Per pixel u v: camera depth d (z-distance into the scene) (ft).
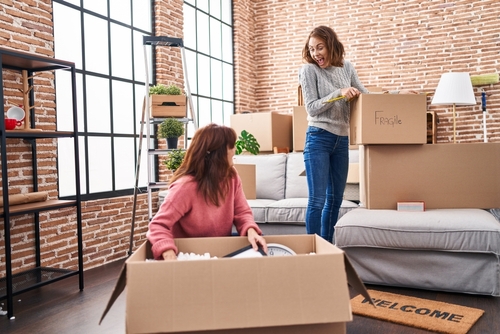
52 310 8.42
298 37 22.34
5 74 9.68
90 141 12.80
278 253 4.47
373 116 9.25
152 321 3.07
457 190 9.79
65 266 11.23
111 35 13.67
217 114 20.20
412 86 20.21
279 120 18.12
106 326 7.57
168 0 15.88
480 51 19.12
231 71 21.44
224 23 20.85
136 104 14.66
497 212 9.46
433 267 8.63
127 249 13.35
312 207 8.99
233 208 5.45
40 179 10.57
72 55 12.22
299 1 22.24
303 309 3.17
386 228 8.76
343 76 9.25
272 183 14.47
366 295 3.37
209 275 3.20
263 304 3.16
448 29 19.60
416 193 9.81
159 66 15.48
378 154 9.80
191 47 18.21
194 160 5.19
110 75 13.58
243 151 17.29
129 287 3.14
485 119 18.74
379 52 20.72
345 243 9.03
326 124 8.93
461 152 9.76
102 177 13.20
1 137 8.03
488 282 8.27
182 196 5.01
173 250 4.39
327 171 9.06
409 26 20.20
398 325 7.13
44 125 10.77
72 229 11.48
